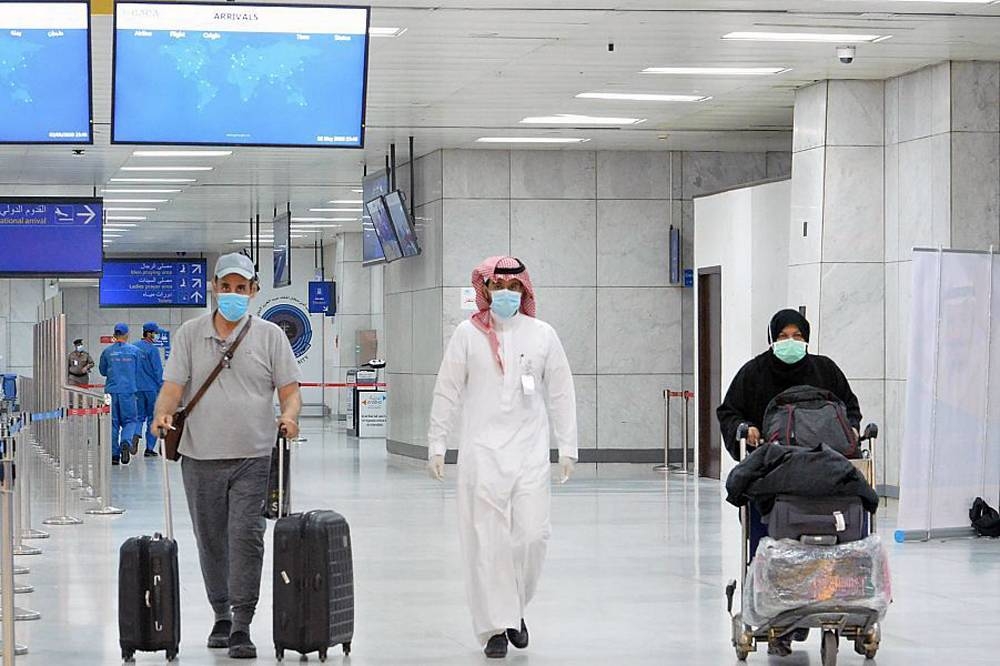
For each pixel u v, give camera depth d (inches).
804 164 745.6
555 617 412.8
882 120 730.8
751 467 326.3
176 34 526.9
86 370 1366.9
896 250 721.6
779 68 689.6
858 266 731.4
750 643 341.4
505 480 356.2
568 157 962.7
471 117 824.9
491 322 366.9
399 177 1033.5
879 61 677.9
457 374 365.4
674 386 973.8
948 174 682.2
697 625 399.5
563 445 366.9
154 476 944.9
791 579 320.2
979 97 684.1
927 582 476.4
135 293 1716.3
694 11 563.5
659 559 533.6
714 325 899.4
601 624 401.1
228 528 351.3
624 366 969.5
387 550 563.2
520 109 798.5
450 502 761.6
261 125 537.0
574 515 689.0
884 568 324.8
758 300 827.4
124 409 1072.2
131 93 526.9
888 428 728.3
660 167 971.3
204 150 921.5
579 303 965.2
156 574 348.2
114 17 520.4
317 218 1460.4
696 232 904.3
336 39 538.3
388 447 1095.0
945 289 583.5
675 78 711.7
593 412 965.2
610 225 967.6
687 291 973.8
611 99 772.0
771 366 360.8
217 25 530.6
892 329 725.3
